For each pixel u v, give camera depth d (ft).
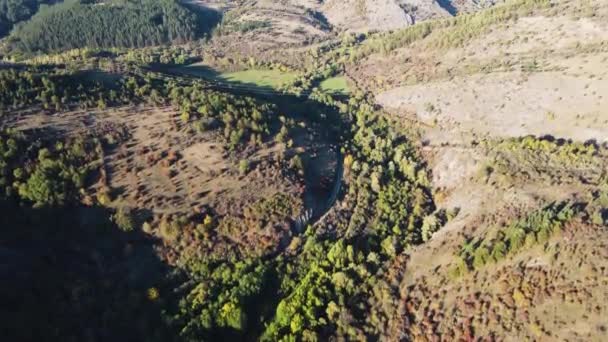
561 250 230.68
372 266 289.74
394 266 285.02
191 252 299.17
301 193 344.28
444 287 253.85
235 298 272.51
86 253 285.02
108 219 300.81
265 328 265.75
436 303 247.91
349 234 326.65
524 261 237.86
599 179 297.33
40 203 287.48
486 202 314.76
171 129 364.58
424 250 291.38
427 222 318.86
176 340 256.93
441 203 356.38
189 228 303.48
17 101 351.87
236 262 302.25
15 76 367.45
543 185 306.55
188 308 272.31
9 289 247.29
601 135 358.23
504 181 324.60
